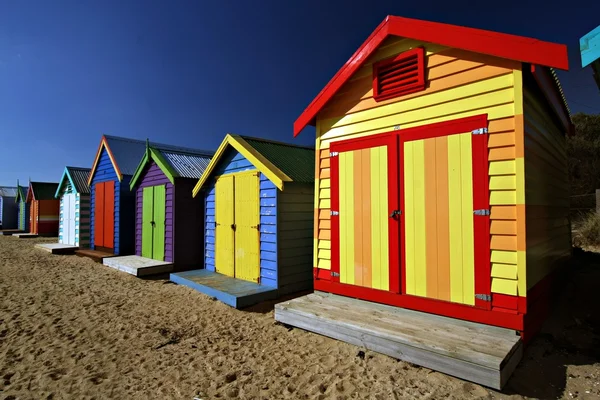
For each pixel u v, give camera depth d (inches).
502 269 149.3
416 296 174.4
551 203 207.9
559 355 146.9
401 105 185.5
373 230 192.9
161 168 387.5
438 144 170.2
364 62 200.7
